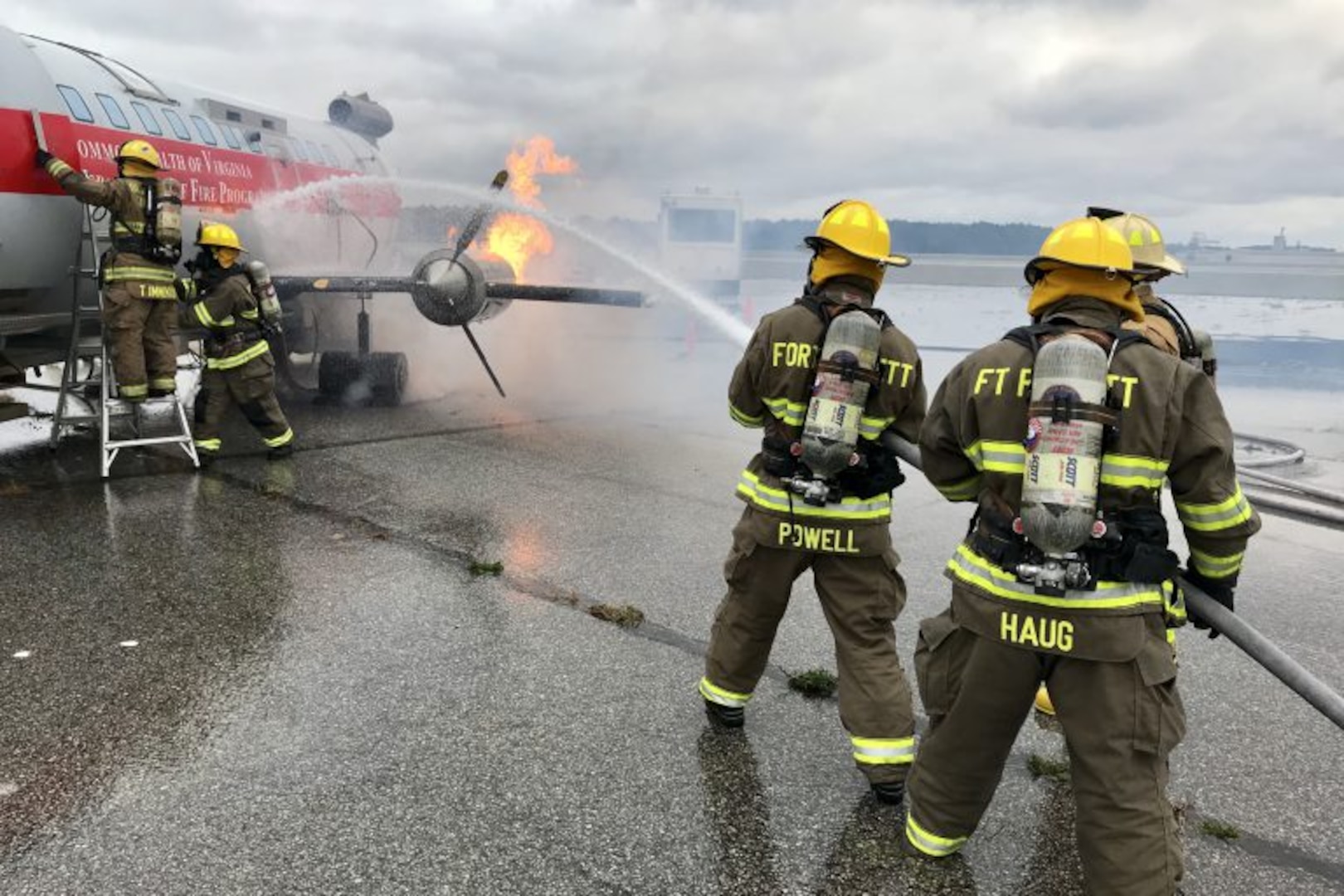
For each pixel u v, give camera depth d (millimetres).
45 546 5008
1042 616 2029
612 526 5727
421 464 7223
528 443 8195
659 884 2441
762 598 3004
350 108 11688
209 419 6922
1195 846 2678
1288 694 3727
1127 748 2014
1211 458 1931
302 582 4602
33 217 6422
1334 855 2650
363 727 3209
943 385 2271
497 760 3016
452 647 3887
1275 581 5277
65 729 3145
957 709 2283
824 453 2666
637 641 3996
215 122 8531
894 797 2812
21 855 2482
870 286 2822
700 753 3092
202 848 2529
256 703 3361
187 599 4328
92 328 7605
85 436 7832
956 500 2402
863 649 2900
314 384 11297
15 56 6438
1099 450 1919
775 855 2574
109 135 6996
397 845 2568
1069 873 2531
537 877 2451
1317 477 8414
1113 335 2002
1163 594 2061
